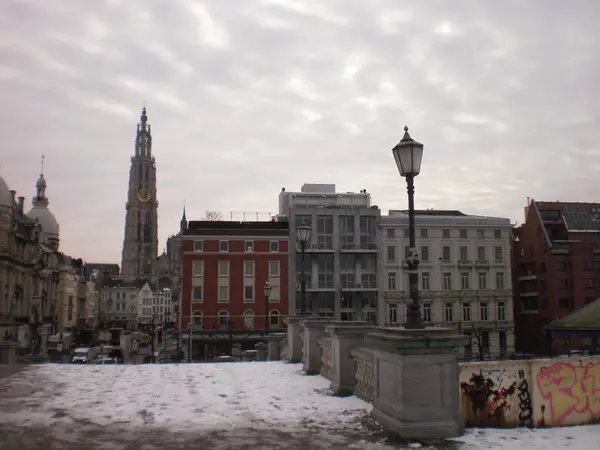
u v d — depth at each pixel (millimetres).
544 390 9641
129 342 77562
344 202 69562
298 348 19656
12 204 75812
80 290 131375
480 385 9461
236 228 68438
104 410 10859
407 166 10289
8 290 72688
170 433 9039
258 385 14117
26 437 8734
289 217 68000
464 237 69812
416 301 9461
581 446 8281
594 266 76250
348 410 10898
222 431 9180
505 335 69438
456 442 8477
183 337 64938
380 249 67562
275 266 66688
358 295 66562
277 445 8312
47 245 96375
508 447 8211
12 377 15531
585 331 17297
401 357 8836
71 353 72625
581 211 80625
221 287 66188
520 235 83062
